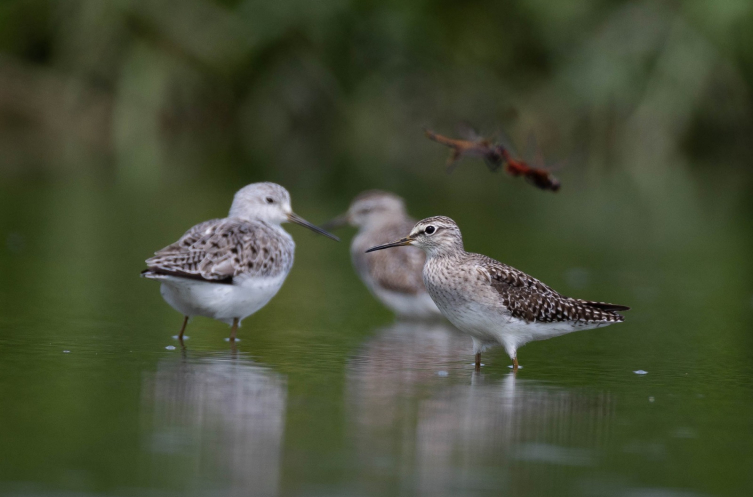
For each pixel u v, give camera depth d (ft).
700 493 24.31
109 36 127.54
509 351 37.68
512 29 131.95
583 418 30.48
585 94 123.24
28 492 23.35
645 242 75.92
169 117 135.23
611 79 122.01
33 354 37.32
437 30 129.59
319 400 31.76
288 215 45.03
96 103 133.28
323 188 99.50
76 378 33.73
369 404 31.48
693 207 97.25
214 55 128.98
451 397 32.68
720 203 100.27
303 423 29.14
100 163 117.80
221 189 98.58
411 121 134.72
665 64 123.03
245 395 32.09
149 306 48.26
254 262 39.60
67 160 118.62
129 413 29.60
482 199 99.96
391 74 132.57
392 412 30.58
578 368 37.91
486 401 32.22
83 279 54.90
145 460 25.59
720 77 124.88
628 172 124.98
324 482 24.43
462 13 131.64
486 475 25.21
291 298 53.52
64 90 133.08
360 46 131.34
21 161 115.65
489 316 37.14
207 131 137.59
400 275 49.57
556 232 79.71
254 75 135.13
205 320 45.50
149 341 40.50
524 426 29.45
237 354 38.65
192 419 29.17
